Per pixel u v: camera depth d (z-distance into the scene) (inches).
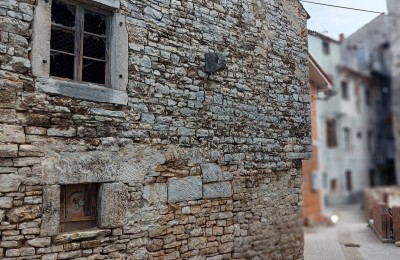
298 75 261.0
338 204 808.3
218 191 205.5
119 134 168.7
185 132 192.5
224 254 205.8
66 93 154.1
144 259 173.2
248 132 224.1
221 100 210.8
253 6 235.1
